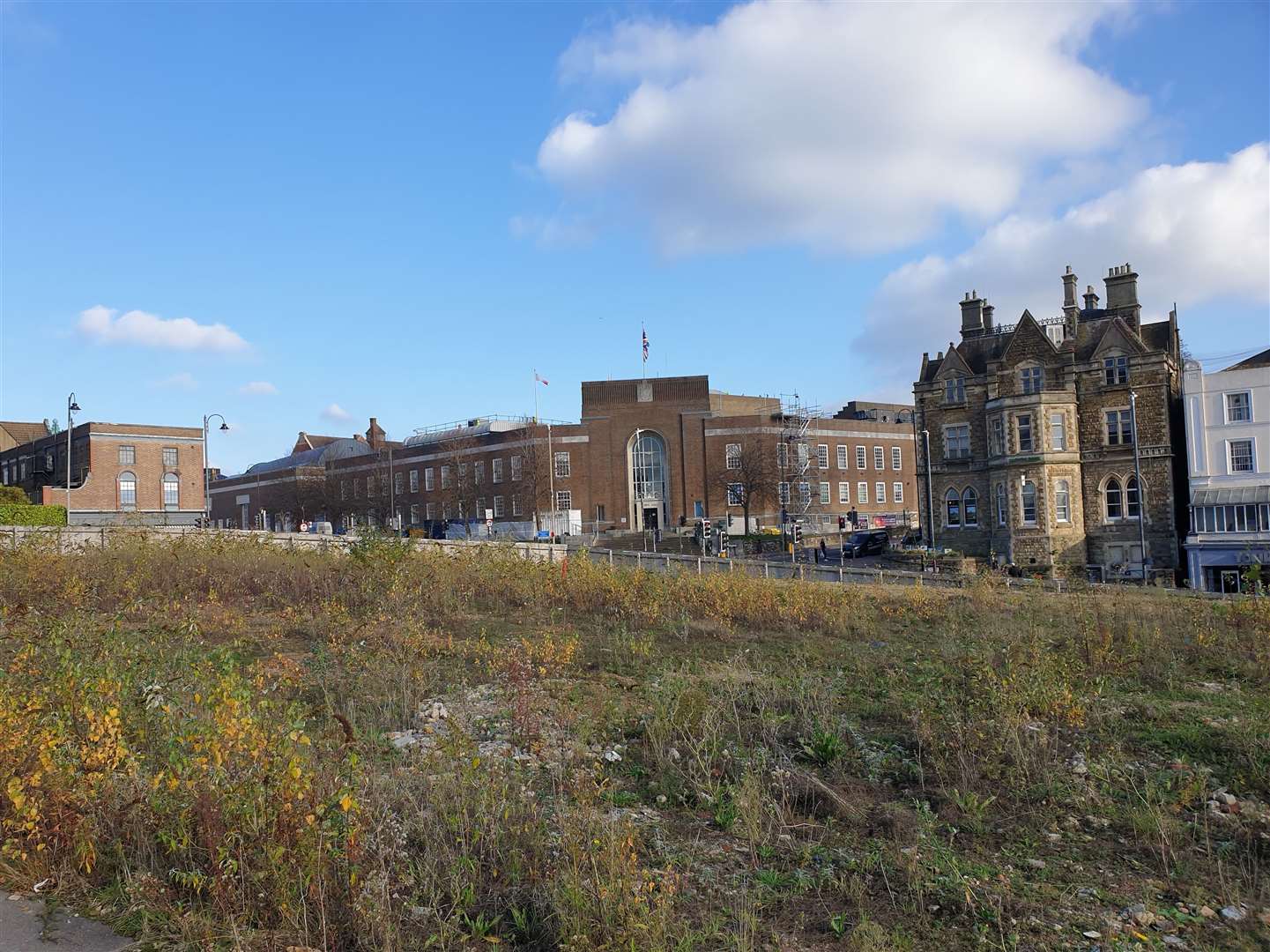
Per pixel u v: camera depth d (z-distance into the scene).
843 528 65.88
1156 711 12.23
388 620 17.02
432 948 5.97
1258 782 9.48
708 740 10.37
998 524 56.66
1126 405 53.81
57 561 21.00
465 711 11.14
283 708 9.97
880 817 8.57
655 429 85.81
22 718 7.61
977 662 13.34
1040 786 9.22
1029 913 6.74
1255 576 21.77
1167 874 7.50
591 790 8.36
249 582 21.83
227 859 6.14
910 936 6.38
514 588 22.58
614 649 16.39
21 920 6.09
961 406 60.34
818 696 12.12
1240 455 49.69
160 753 7.68
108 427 75.19
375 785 7.34
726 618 20.27
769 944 6.25
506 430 90.69
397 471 98.56
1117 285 56.78
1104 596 25.53
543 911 6.40
